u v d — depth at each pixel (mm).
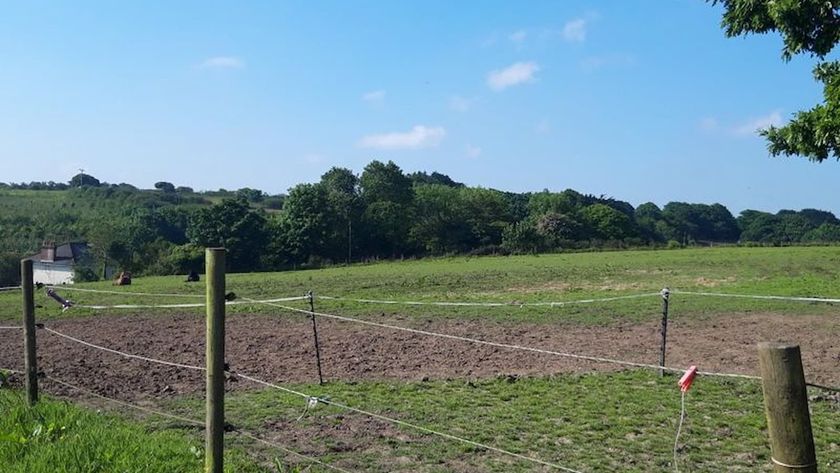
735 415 8992
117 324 19906
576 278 35438
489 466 7152
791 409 2873
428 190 88188
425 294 28719
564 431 8398
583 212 90812
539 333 16281
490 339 15500
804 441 2867
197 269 58750
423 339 15617
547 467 7121
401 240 77188
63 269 70562
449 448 7754
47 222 90188
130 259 64938
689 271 37594
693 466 7156
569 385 10766
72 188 131875
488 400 9969
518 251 67375
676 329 16531
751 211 130250
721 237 124062
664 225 115062
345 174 81875
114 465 6105
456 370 12141
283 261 67062
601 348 14211
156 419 8812
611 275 36656
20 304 26094
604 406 9516
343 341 15688
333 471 6914
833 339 14914
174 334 17781
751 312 19203
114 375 11977
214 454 5246
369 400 10047
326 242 70875
